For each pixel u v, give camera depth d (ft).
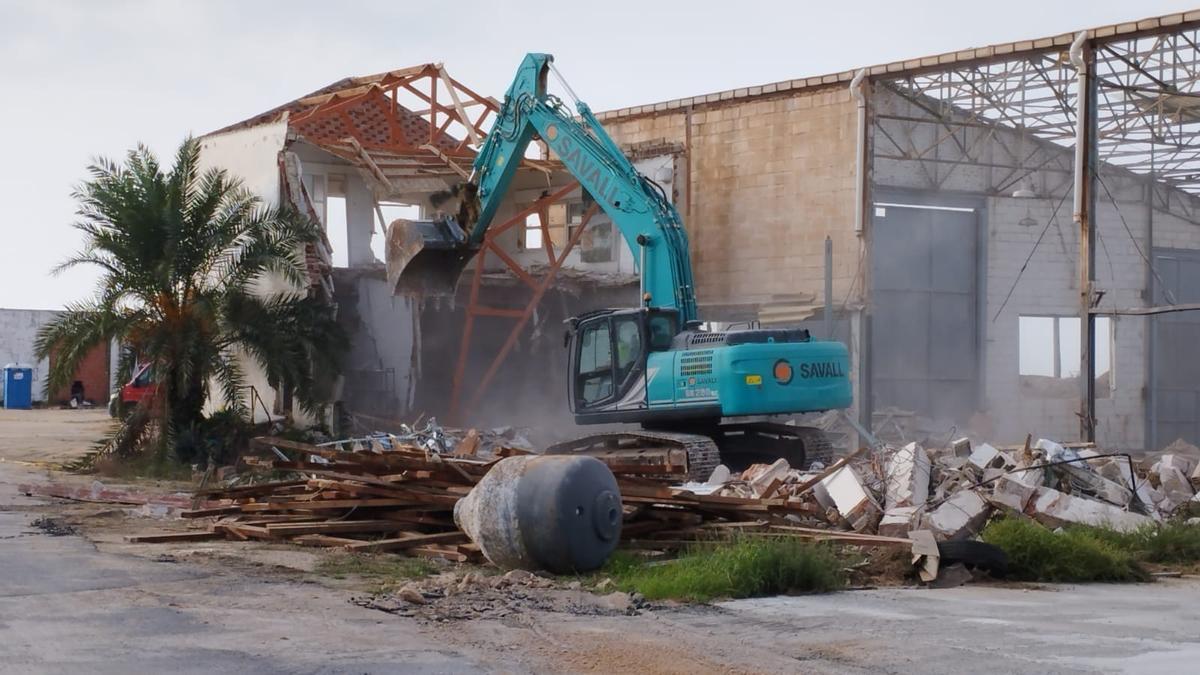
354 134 114.62
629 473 46.83
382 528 45.96
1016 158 109.50
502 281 101.71
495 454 47.65
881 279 103.96
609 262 108.88
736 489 51.49
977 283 108.37
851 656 27.63
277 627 29.76
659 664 26.61
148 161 79.66
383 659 26.48
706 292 107.65
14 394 168.04
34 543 44.75
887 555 41.22
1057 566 41.93
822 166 100.89
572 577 38.24
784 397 65.00
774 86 102.94
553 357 104.27
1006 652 28.25
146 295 78.74
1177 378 117.29
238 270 80.18
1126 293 114.83
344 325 94.17
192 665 25.57
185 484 70.23
